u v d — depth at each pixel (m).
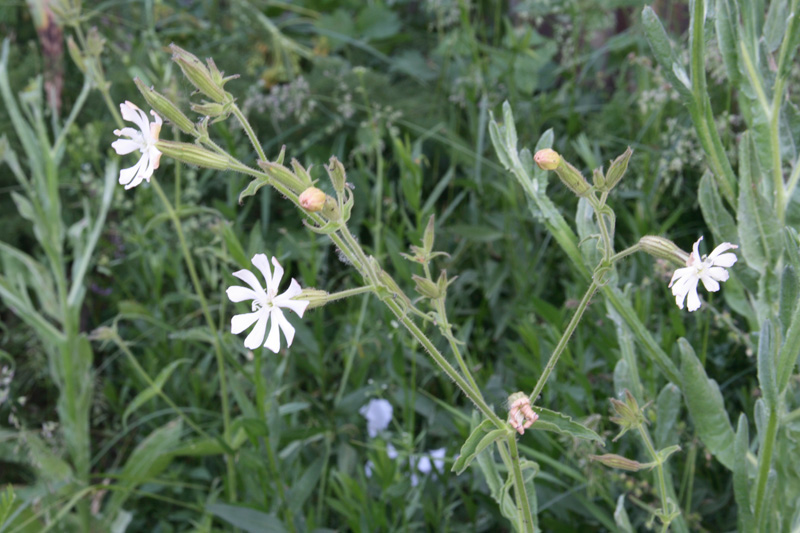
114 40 1.01
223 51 1.00
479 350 0.74
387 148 0.91
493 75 0.96
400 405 0.64
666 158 0.73
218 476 0.71
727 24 0.46
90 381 0.69
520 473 0.39
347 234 0.36
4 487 0.66
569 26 0.93
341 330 0.72
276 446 0.58
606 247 0.37
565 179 0.36
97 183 0.79
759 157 0.47
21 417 0.77
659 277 0.64
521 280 0.74
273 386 0.63
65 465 0.66
